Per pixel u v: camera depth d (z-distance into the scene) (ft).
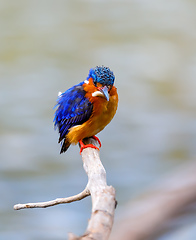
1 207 40.34
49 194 42.55
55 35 96.53
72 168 47.32
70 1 118.83
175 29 100.48
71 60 83.87
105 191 7.90
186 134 57.21
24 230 36.91
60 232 36.50
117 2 118.42
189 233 16.01
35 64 81.46
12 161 48.49
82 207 39.86
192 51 87.76
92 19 106.22
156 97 70.18
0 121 59.11
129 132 57.26
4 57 85.05
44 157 49.60
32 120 59.26
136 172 46.62
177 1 119.34
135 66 81.56
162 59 84.64
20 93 68.44
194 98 69.00
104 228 6.07
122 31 99.19
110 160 49.42
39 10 112.16
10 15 107.86
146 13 110.83
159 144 54.24
